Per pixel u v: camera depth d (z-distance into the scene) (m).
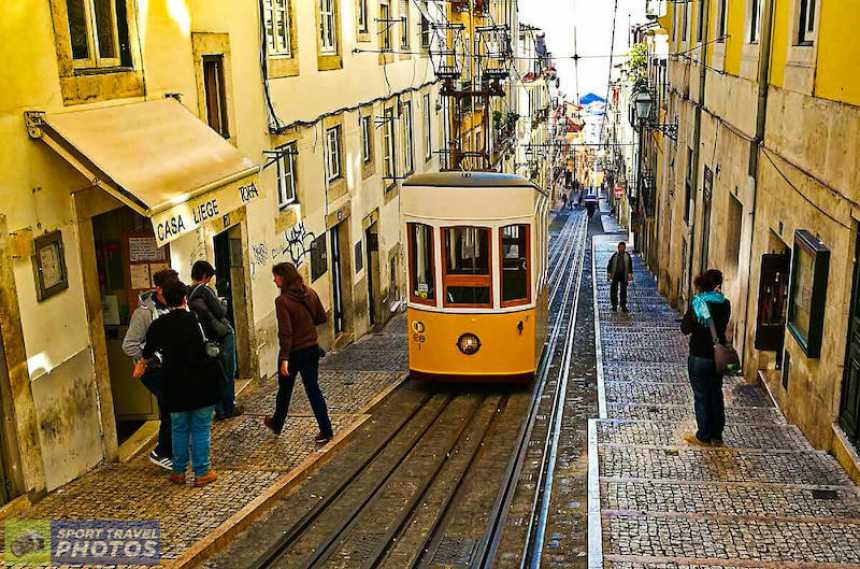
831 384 8.06
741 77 13.28
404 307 22.64
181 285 7.22
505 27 36.75
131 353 7.40
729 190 14.29
